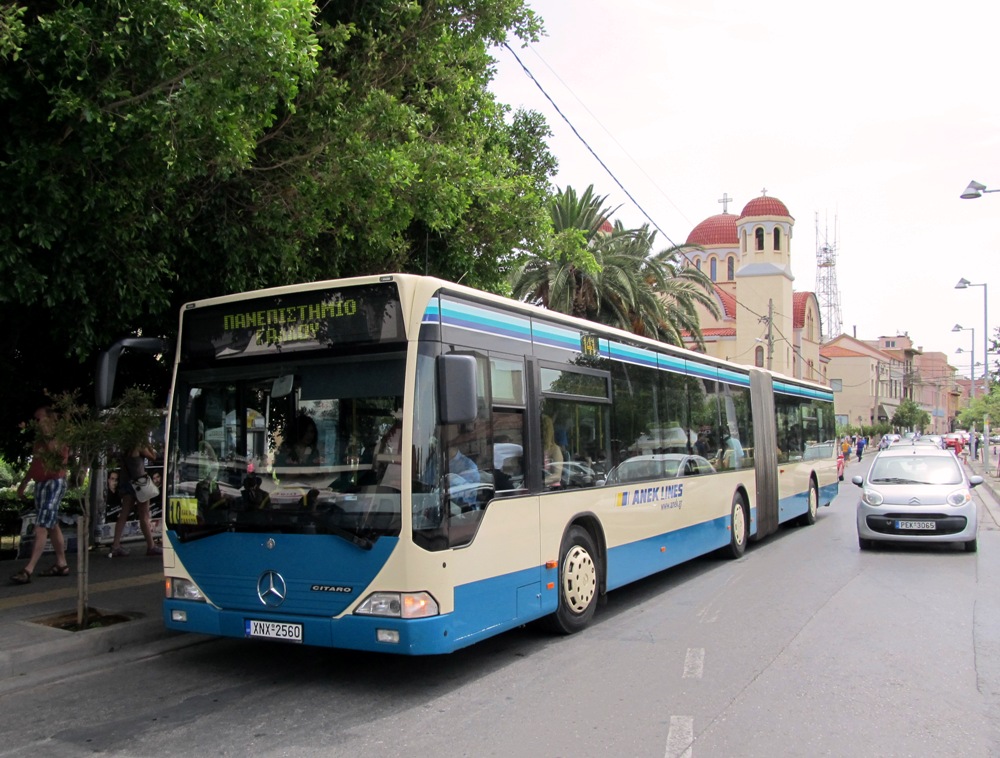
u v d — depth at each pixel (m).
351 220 10.08
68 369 11.17
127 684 6.61
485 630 6.58
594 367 8.93
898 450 15.64
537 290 26.88
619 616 9.06
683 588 10.73
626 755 5.00
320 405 6.41
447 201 10.38
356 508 6.12
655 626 8.52
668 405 10.97
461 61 11.55
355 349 6.34
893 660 7.11
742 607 9.40
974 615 8.87
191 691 6.41
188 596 6.77
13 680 6.63
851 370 94.12
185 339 7.09
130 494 12.27
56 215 6.89
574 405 8.41
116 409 7.91
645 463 10.00
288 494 6.40
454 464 6.35
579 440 8.45
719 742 5.21
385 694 6.29
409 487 5.96
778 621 8.65
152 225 7.86
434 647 5.93
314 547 6.20
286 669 7.02
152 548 12.32
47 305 7.29
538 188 16.36
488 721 5.64
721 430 13.05
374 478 6.11
